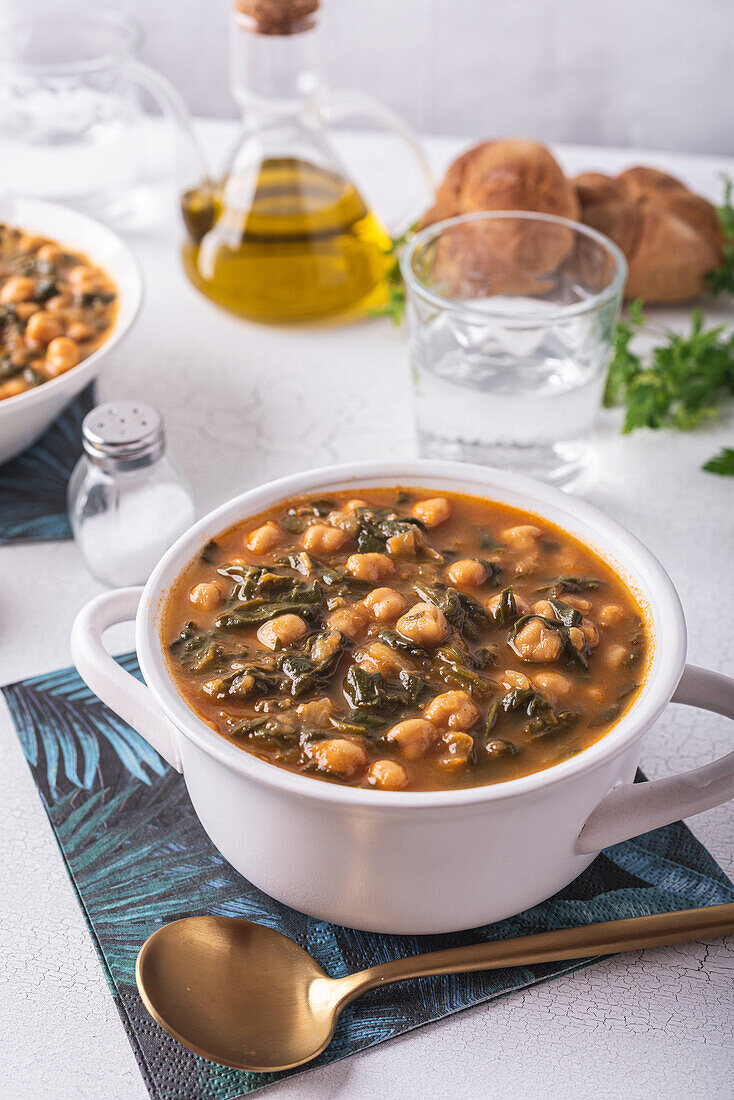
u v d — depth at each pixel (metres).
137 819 0.56
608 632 0.52
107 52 0.93
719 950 0.52
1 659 0.62
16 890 0.54
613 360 0.74
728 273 0.78
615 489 0.70
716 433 0.74
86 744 0.58
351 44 1.28
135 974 0.51
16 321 0.72
